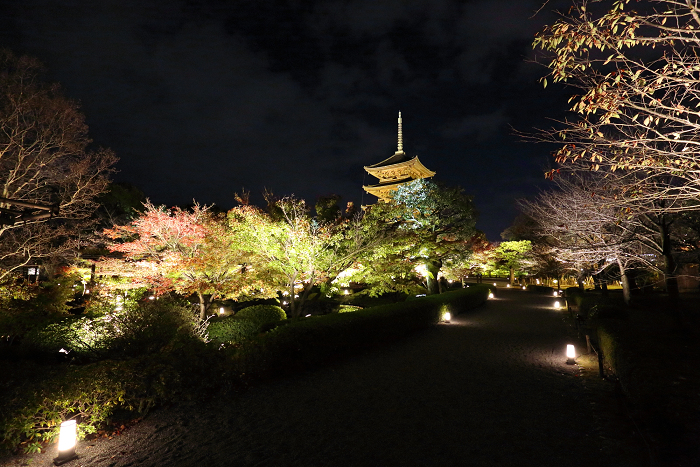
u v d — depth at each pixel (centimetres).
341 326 1001
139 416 580
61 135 1237
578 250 1132
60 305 1265
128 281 1330
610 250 1031
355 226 1390
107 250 1762
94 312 1091
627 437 489
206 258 1166
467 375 811
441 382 758
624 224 969
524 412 593
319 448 477
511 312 2061
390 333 1227
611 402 633
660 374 532
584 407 614
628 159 411
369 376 800
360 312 1163
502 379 781
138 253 1224
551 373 831
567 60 403
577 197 1070
